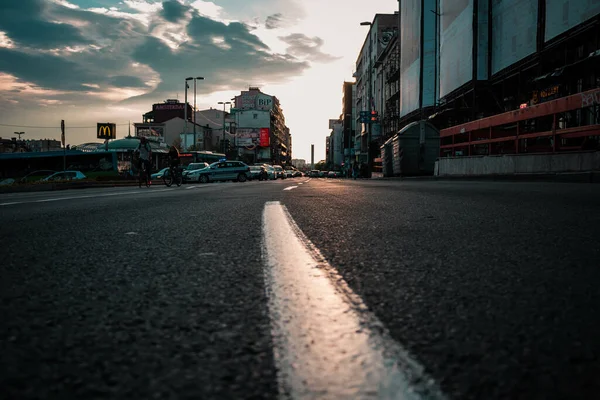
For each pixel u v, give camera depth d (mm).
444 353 897
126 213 4535
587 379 787
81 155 36188
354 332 1021
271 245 2359
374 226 3166
